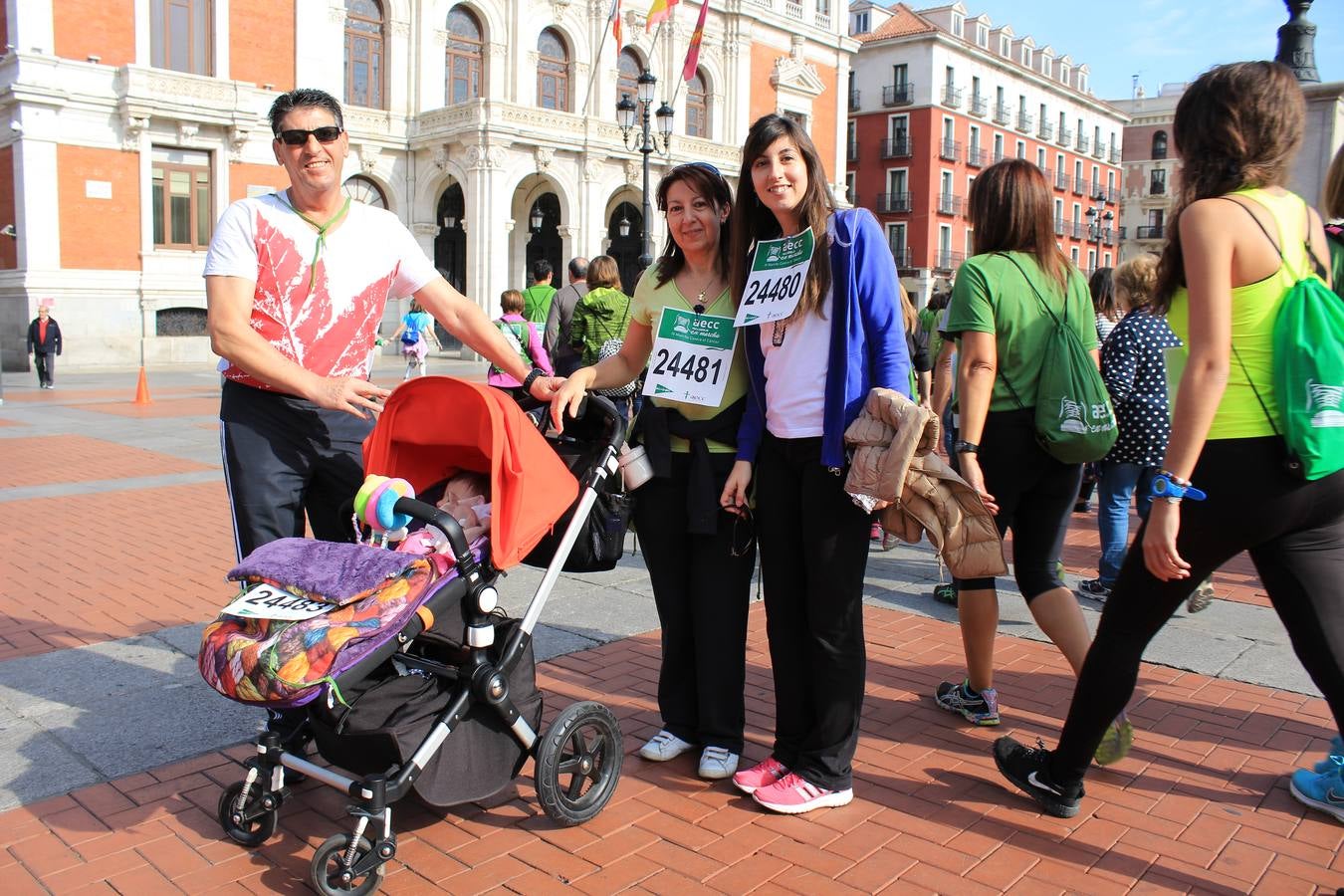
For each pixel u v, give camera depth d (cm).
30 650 442
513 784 327
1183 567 250
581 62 3231
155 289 2495
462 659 283
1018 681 422
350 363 335
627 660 443
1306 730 373
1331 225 284
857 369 293
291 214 320
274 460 321
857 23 5297
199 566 590
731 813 307
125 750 344
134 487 846
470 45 3053
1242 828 299
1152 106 7012
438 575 265
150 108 2414
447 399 284
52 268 2366
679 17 3478
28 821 296
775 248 308
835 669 302
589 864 277
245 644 250
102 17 2394
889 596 556
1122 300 533
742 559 333
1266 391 248
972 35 5403
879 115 5072
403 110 2941
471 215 2797
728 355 320
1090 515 842
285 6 2661
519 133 2797
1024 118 5638
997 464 350
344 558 263
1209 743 362
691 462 328
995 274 347
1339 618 252
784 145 299
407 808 310
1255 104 249
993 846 288
